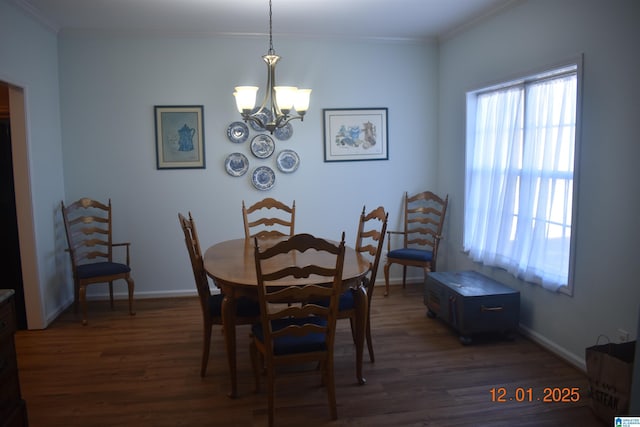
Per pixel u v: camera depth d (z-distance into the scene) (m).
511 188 3.75
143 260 4.63
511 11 3.65
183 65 4.52
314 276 2.66
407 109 4.91
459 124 4.53
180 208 4.62
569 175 3.15
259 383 2.80
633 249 2.62
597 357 2.44
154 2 3.63
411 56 4.87
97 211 4.52
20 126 3.69
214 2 3.65
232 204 4.68
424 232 4.79
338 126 4.80
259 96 4.63
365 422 2.47
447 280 3.80
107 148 4.48
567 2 3.05
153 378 2.98
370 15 4.02
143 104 4.49
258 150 4.66
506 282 3.83
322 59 4.71
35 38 3.88
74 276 4.11
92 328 3.86
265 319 2.36
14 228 3.78
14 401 2.15
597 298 2.88
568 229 3.17
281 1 3.63
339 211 4.88
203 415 2.56
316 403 2.67
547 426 2.41
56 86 4.31
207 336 2.95
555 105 3.29
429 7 3.82
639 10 2.52
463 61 4.41
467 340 3.44
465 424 2.44
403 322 3.93
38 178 3.90
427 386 2.84
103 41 4.39
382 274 5.08
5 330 2.07
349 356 3.27
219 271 2.75
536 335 3.47
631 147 2.60
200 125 4.57
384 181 4.93
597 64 2.81
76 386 2.88
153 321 4.01
